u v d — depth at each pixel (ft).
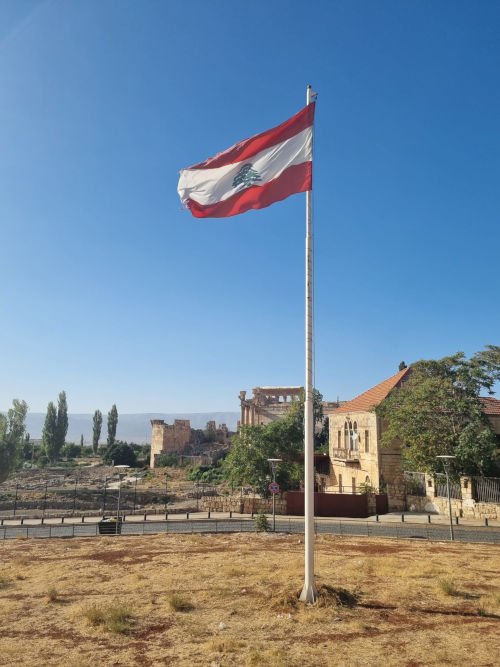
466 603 48.83
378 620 44.16
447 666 34.04
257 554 79.10
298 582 56.85
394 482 149.89
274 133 55.16
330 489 190.29
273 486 115.96
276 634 41.22
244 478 175.22
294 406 230.68
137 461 383.24
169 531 113.09
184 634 41.98
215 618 45.91
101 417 438.81
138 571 67.21
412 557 74.79
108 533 109.81
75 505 196.13
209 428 450.30
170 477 296.51
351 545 88.69
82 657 37.45
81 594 55.83
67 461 385.91
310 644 38.83
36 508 193.36
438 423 126.11
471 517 124.26
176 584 58.75
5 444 249.14
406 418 131.44
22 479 286.05
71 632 43.27
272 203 52.75
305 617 44.55
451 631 41.06
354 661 35.35
